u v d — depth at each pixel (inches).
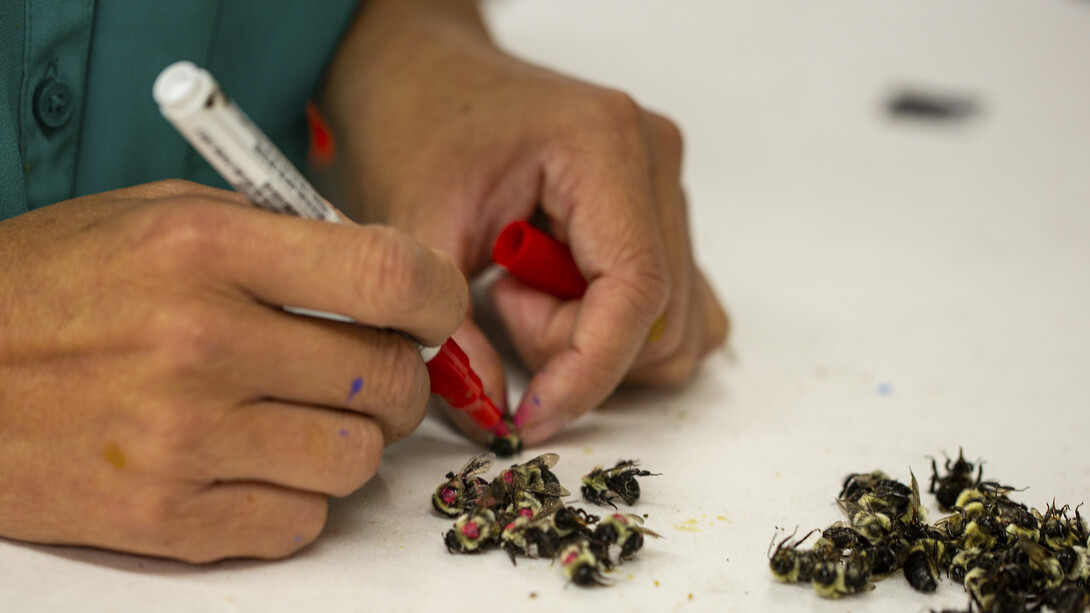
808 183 34.9
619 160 22.0
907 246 30.1
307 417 18.4
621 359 21.5
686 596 18.6
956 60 45.6
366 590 18.4
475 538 18.9
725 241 30.1
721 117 39.7
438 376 20.0
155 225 17.8
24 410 18.1
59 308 18.0
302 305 18.0
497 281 23.1
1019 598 18.2
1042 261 29.4
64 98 21.1
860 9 51.1
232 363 17.8
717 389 23.9
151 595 18.1
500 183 22.7
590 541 18.9
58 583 18.1
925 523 19.7
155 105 22.2
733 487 20.8
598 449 21.7
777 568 18.7
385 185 23.5
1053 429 22.8
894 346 25.7
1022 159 37.4
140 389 17.7
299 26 24.2
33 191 21.1
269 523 18.4
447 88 23.8
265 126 24.8
